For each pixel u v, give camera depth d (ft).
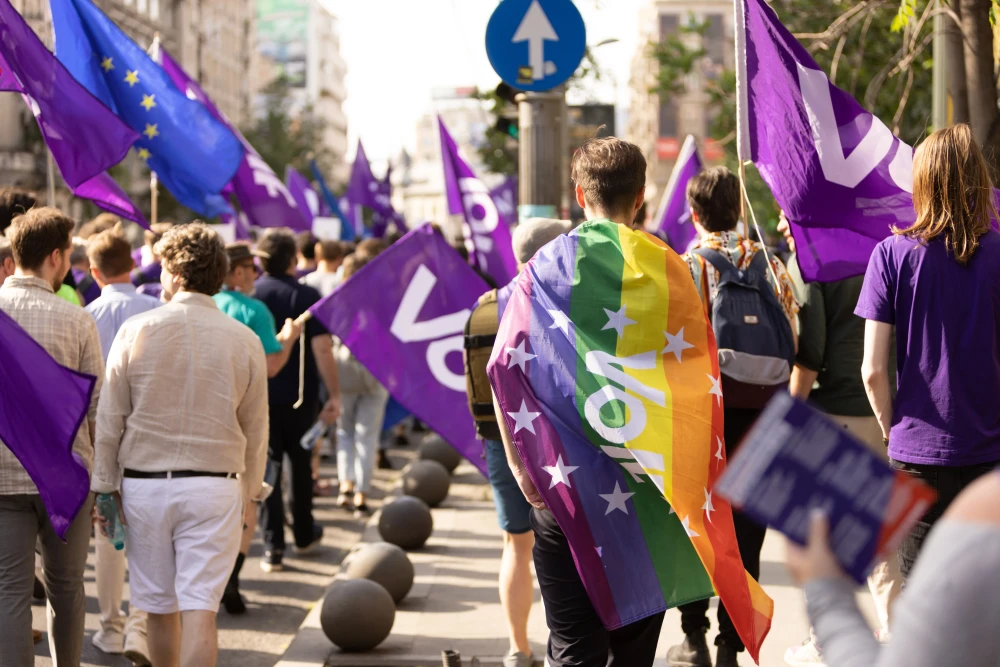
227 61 282.15
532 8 25.81
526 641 16.61
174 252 14.51
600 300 11.27
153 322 14.26
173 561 14.20
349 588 18.58
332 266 34.58
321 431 32.09
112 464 14.19
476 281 21.29
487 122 67.21
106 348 18.84
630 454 11.03
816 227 15.78
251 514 21.85
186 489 13.99
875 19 30.53
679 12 216.13
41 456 13.99
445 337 21.21
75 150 20.31
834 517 5.06
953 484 12.01
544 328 11.32
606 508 11.05
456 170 32.73
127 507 14.12
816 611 5.12
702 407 11.11
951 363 12.00
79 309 15.24
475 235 32.53
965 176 12.03
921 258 12.12
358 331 21.13
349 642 18.37
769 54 15.87
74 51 25.46
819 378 16.61
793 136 15.76
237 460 14.53
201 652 13.61
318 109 501.56
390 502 26.81
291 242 25.53
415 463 32.42
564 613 11.54
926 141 12.36
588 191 11.81
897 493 4.99
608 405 11.02
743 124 16.08
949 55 21.44
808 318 15.99
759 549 15.43
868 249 15.81
